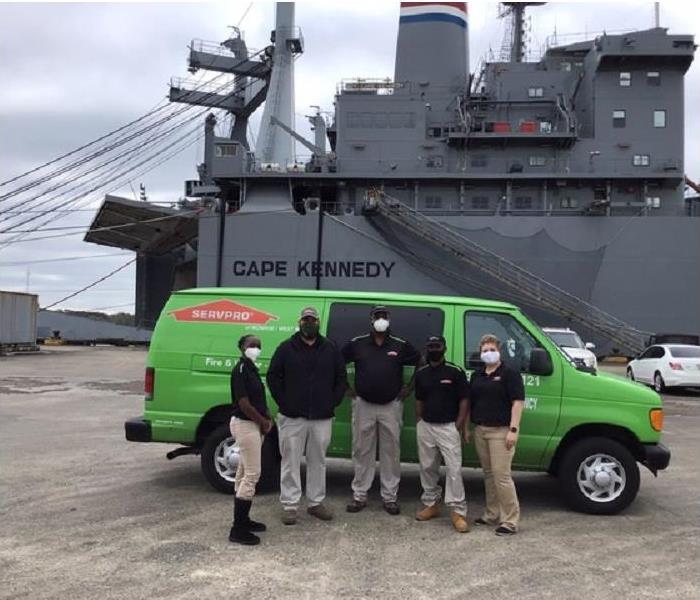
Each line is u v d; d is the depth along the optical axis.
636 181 32.81
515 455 6.62
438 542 5.54
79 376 22.38
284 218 33.03
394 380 6.28
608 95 32.94
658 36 32.41
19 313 36.19
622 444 6.79
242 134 43.94
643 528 6.04
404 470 8.48
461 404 6.05
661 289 31.56
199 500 6.70
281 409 6.00
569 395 6.59
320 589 4.44
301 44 38.53
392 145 33.28
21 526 5.78
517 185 33.06
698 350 19.86
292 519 5.96
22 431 11.11
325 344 6.11
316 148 35.50
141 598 4.23
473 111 33.44
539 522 6.21
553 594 4.41
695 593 4.45
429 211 32.91
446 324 6.79
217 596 4.28
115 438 10.45
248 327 7.01
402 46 35.16
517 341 6.73
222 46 42.38
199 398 6.96
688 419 14.04
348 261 32.72
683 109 32.78
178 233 42.62
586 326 30.50
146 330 49.72
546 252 31.89
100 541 5.39
